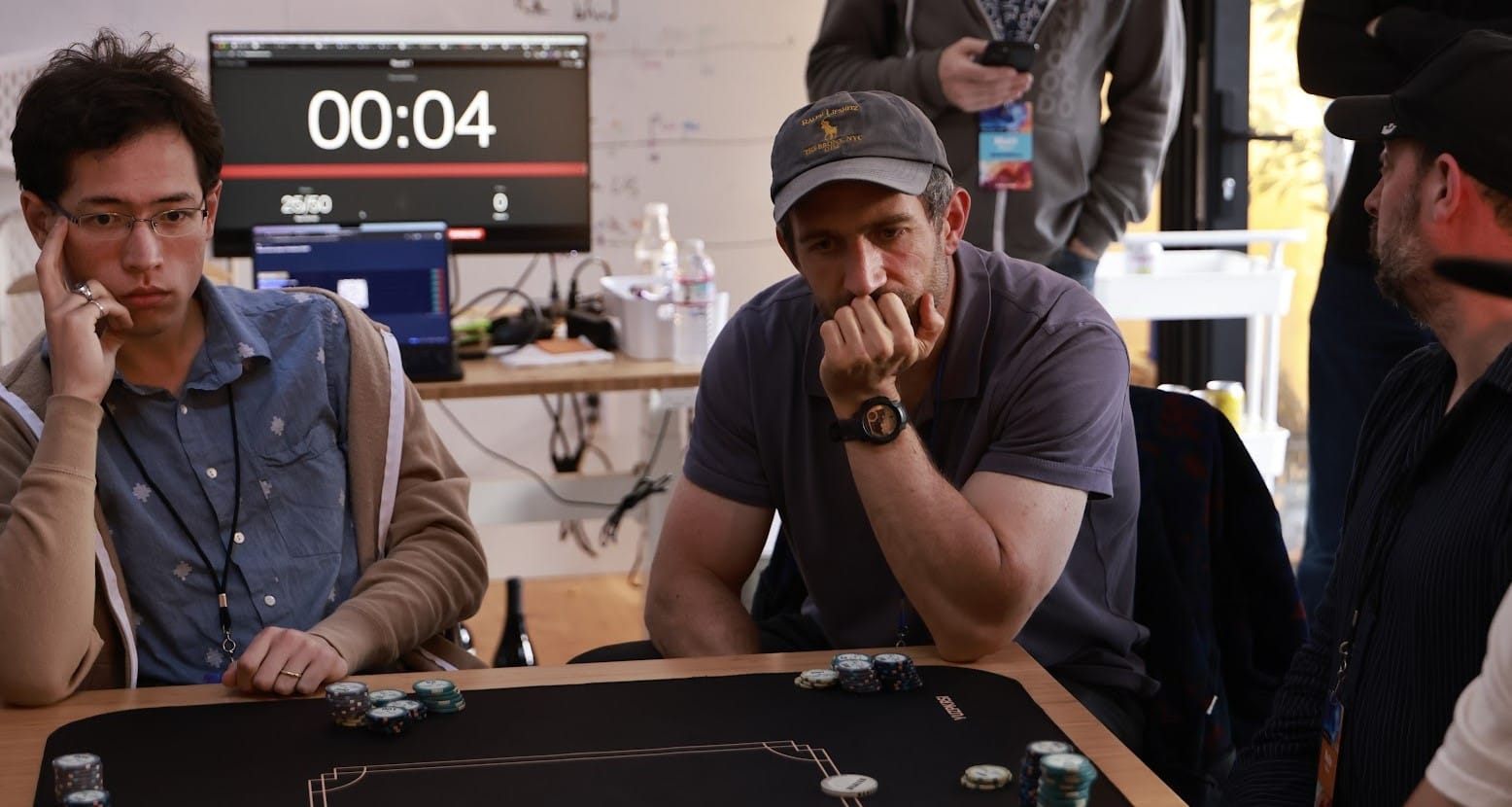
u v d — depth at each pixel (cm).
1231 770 180
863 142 161
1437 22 256
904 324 156
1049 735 137
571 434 429
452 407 420
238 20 389
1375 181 290
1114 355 176
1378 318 295
